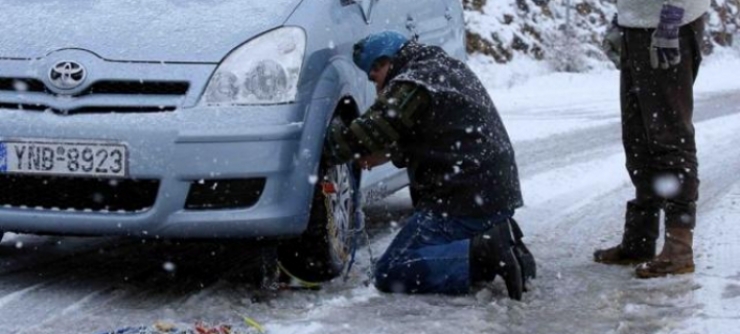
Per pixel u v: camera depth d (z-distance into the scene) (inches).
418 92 259.8
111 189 247.4
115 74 245.9
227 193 248.4
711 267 296.7
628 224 305.4
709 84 1116.5
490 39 1131.3
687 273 288.5
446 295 267.9
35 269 289.6
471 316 247.8
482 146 263.3
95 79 245.9
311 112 257.9
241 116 245.9
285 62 253.1
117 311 249.0
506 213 265.6
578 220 378.6
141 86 246.5
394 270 266.7
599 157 553.0
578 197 429.1
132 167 241.8
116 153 242.1
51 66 247.9
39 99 247.8
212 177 244.1
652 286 278.5
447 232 265.3
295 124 251.8
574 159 544.7
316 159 259.8
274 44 254.5
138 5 269.9
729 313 251.1
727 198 411.5
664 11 275.1
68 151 243.4
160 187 243.1
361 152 260.8
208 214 246.4
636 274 291.0
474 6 1171.9
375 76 272.2
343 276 284.7
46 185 249.0
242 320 242.5
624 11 288.7
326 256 271.3
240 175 245.1
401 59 268.1
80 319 241.8
